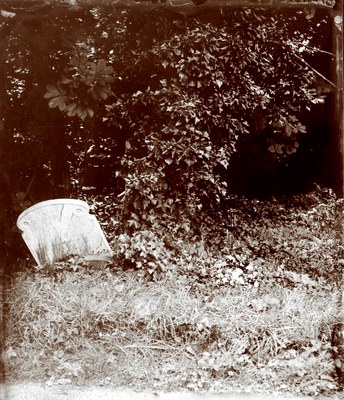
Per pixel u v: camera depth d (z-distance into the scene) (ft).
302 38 26.55
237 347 15.47
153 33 22.61
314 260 21.57
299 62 26.86
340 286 17.85
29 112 25.75
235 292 18.24
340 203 27.20
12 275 19.19
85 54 23.77
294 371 14.75
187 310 16.47
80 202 21.18
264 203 32.81
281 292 17.88
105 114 26.40
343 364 14.76
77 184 28.32
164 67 21.91
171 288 18.21
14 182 25.46
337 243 23.24
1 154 24.86
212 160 22.38
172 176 21.77
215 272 19.83
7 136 25.20
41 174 26.99
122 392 14.34
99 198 28.27
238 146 31.86
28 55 23.98
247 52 23.62
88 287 18.07
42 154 26.63
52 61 24.38
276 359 15.19
